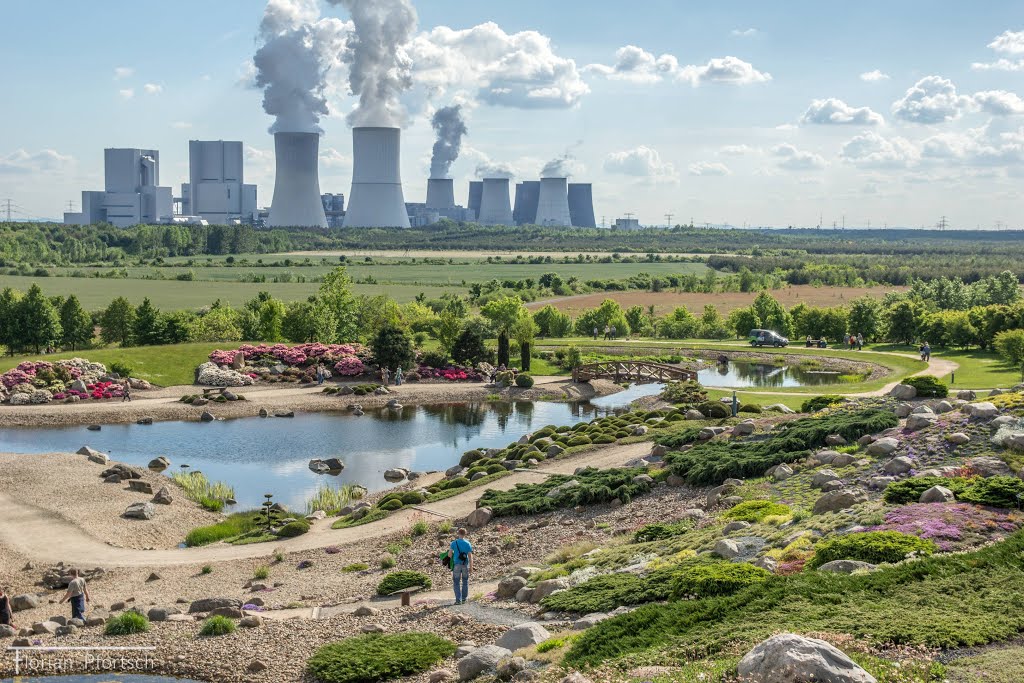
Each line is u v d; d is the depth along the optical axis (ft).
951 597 63.41
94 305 536.01
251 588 110.83
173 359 317.01
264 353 328.70
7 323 345.92
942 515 84.02
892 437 124.16
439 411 272.92
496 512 137.39
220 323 376.07
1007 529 80.23
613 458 167.63
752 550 87.92
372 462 204.03
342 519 150.41
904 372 280.51
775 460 126.93
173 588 113.39
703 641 61.05
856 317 399.65
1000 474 99.09
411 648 75.72
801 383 297.12
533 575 96.63
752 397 242.78
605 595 81.76
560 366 351.46
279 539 138.82
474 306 545.03
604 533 117.39
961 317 338.13
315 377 312.71
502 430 242.37
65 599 99.25
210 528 145.48
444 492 159.22
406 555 123.34
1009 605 61.05
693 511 114.42
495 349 365.81
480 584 103.35
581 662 62.28
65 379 278.87
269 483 183.93
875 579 67.62
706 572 77.15
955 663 53.62
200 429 240.32
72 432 233.14
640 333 474.90
